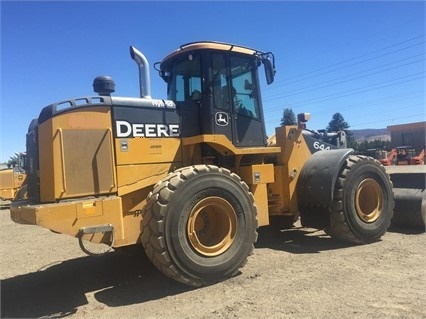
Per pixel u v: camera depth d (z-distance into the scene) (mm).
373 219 6629
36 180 5055
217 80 5957
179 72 6355
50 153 4723
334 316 3732
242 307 4055
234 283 4793
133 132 5258
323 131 8516
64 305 4520
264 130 6512
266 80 6469
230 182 5074
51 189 4699
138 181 5223
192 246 4727
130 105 5270
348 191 6402
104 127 5035
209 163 6047
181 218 4645
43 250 7805
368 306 3918
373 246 6332
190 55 6000
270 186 6852
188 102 5887
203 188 4832
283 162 6789
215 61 5980
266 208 6188
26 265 6602
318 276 4887
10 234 10516
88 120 4934
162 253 4512
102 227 4652
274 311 3910
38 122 4930
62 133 4758
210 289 4664
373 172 6680
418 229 7535
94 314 4191
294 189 6801
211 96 5836
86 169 4863
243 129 6203
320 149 7406
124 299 4578
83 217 4598
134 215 5176
